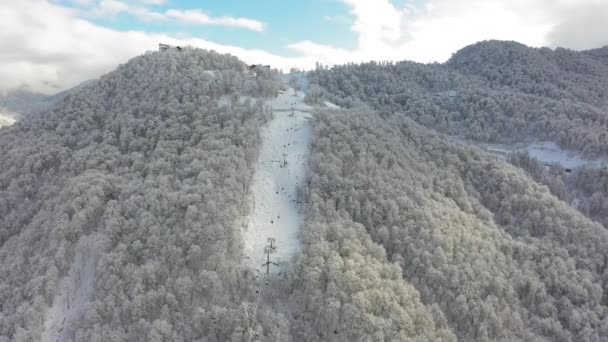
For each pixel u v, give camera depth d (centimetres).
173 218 12288
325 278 11169
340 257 11475
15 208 14650
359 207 13625
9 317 10525
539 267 13562
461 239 13362
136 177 14162
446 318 11531
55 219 12481
